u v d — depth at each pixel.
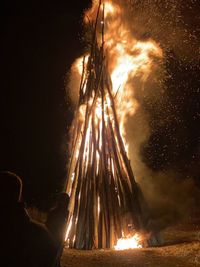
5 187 3.06
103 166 7.84
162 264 6.29
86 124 7.95
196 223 10.08
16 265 2.98
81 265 6.21
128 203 7.79
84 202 7.72
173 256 6.74
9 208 3.05
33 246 3.04
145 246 7.73
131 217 7.76
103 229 7.69
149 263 6.34
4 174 3.10
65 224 3.38
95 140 7.89
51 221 3.34
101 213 7.72
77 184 7.79
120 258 6.66
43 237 3.09
